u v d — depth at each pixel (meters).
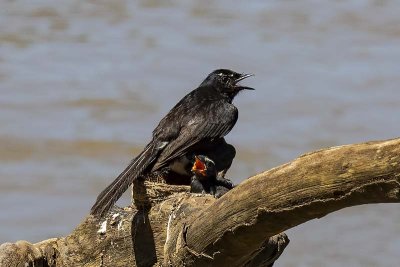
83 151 19.56
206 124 8.73
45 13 30.42
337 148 6.34
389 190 6.13
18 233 16.33
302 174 6.44
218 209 6.90
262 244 7.02
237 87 9.43
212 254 7.08
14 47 27.17
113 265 7.93
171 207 7.63
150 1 31.66
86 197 17.59
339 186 6.30
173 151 8.49
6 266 8.12
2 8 30.75
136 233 7.80
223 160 8.85
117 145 19.86
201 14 30.72
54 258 8.24
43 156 19.31
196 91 9.29
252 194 6.68
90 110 21.91
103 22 29.91
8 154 19.30
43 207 17.19
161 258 7.71
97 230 7.98
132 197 7.89
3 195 17.61
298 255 15.89
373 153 6.14
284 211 6.58
